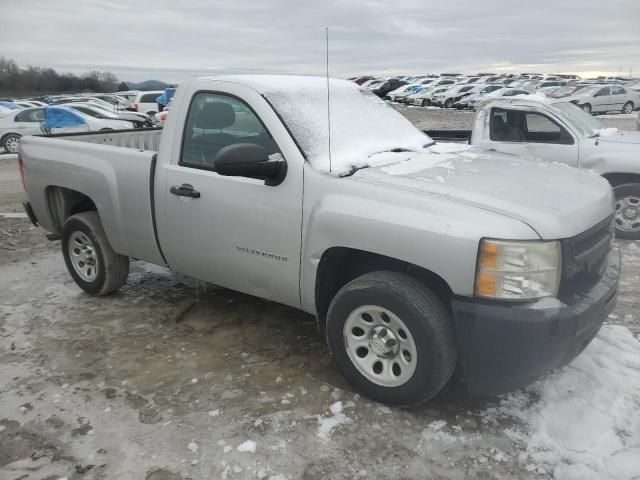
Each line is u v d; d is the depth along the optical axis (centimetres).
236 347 385
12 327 423
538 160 393
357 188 304
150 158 398
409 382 294
